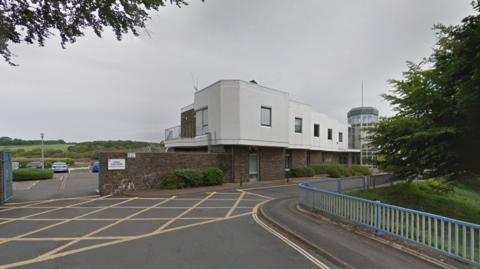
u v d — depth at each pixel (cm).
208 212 782
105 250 458
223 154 1536
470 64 704
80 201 966
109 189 1127
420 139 889
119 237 534
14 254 439
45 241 508
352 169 2481
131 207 854
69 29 522
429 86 929
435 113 907
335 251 445
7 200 960
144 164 1234
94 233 561
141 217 712
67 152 4800
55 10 473
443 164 965
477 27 632
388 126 1026
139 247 474
